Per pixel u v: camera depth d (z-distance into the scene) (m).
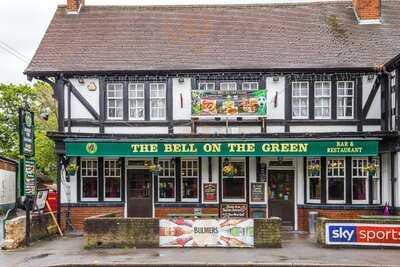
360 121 22.59
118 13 26.34
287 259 15.69
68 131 22.92
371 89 22.67
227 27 25.34
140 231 17.95
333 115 22.75
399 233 17.50
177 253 16.81
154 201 23.20
